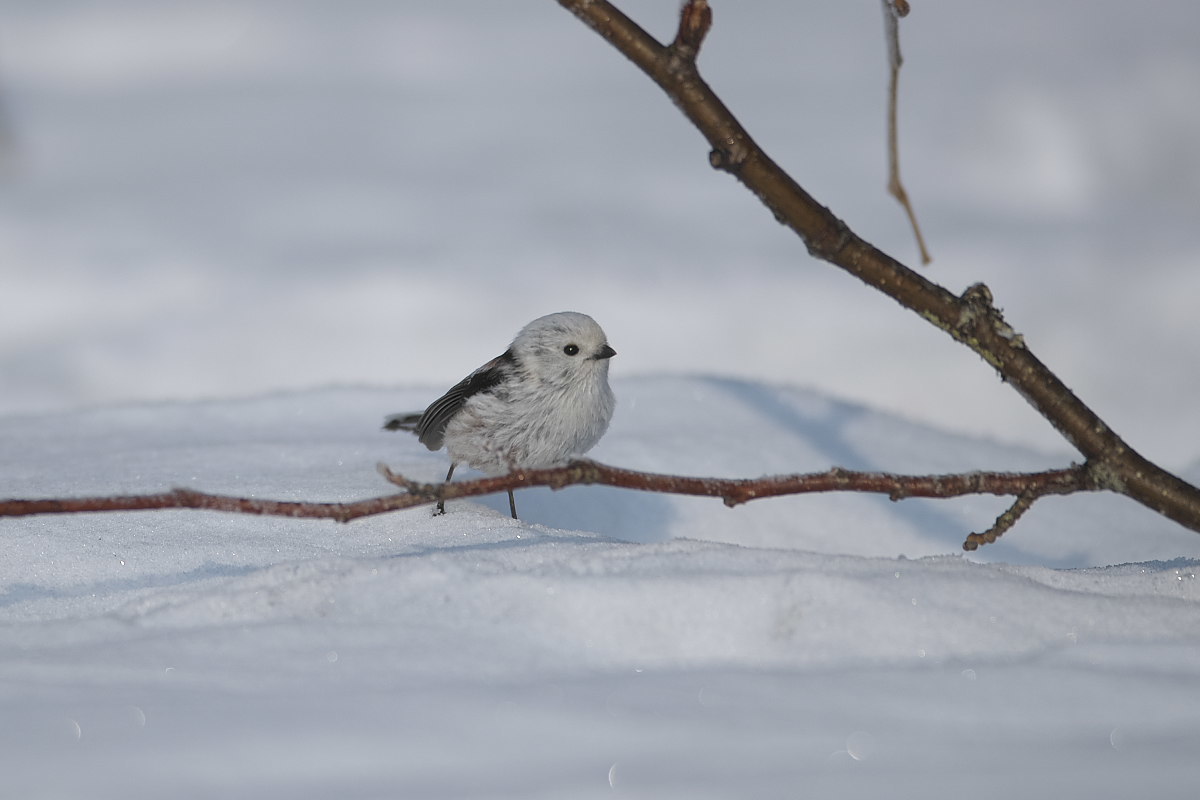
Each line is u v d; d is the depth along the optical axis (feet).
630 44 16.88
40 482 30.73
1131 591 18.85
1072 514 32.32
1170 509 19.33
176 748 12.46
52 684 14.42
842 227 18.07
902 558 19.16
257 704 13.70
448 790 11.58
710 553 18.70
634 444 36.09
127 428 39.06
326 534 24.82
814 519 31.50
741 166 17.46
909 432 39.06
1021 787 11.94
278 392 43.65
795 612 16.48
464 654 15.46
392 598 17.21
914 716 13.80
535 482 17.02
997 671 15.14
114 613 17.81
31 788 11.60
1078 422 19.13
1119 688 14.66
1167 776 12.21
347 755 12.34
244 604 17.17
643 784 11.80
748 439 37.29
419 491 16.69
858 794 11.68
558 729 13.12
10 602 20.04
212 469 32.76
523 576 17.51
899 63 17.17
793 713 13.79
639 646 15.93
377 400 42.80
